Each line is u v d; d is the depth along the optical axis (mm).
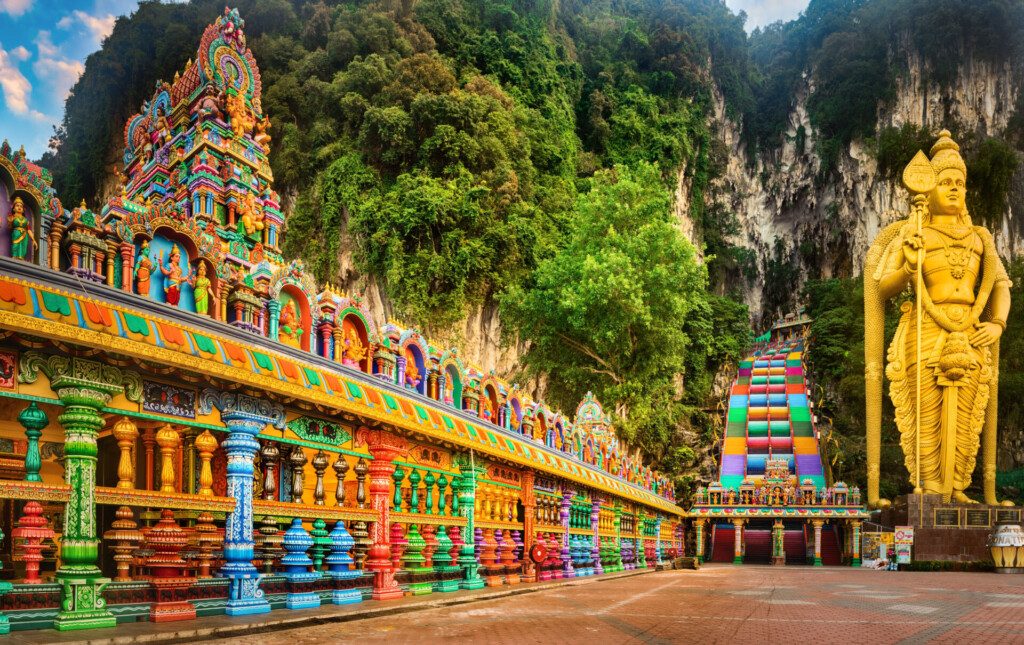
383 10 81812
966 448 39562
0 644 5984
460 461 14195
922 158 40844
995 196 95688
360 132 69938
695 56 131125
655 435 58469
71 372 7297
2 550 9883
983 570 33875
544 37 99062
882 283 41719
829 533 52000
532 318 53656
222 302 9211
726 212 133125
